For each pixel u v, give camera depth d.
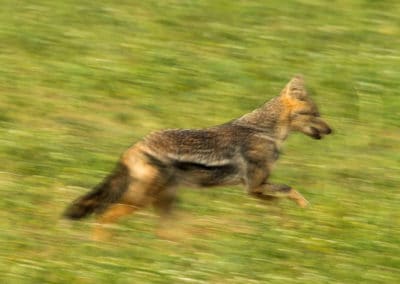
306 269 23.17
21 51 38.22
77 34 39.59
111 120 33.59
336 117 34.88
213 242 24.08
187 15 41.56
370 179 29.94
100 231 23.97
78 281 21.52
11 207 25.64
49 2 41.88
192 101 35.31
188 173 24.89
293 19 41.75
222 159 25.30
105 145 31.19
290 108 26.80
